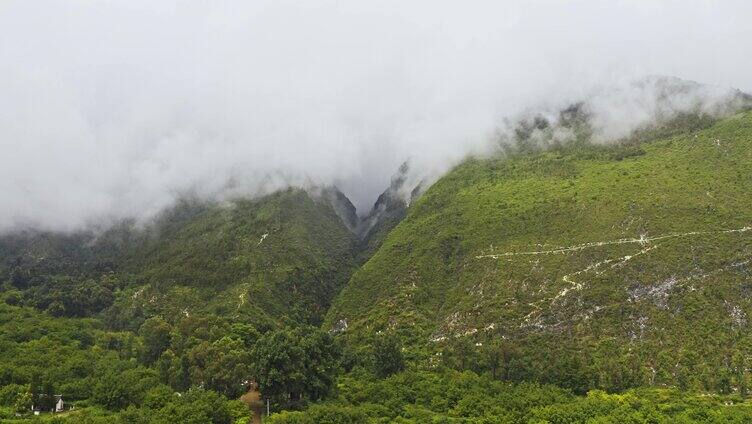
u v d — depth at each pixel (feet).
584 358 435.94
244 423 319.47
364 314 610.24
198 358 412.16
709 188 584.81
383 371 427.74
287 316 644.69
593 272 511.81
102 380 374.22
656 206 565.53
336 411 322.34
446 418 339.36
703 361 412.36
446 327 530.68
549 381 406.21
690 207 553.64
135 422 302.45
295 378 360.28
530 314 496.23
